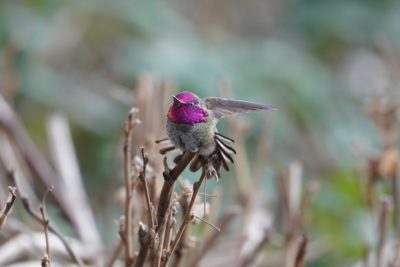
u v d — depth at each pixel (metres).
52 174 4.36
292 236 4.19
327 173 5.63
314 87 5.94
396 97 4.32
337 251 4.44
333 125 5.94
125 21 5.97
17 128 4.34
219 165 3.96
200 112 3.96
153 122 4.14
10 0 5.51
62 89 5.46
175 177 3.95
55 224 4.35
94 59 5.88
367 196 4.26
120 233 3.99
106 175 5.10
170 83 4.20
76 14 5.86
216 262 4.20
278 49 6.26
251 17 7.95
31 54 5.30
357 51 7.19
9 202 3.93
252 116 5.23
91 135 5.34
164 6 6.32
